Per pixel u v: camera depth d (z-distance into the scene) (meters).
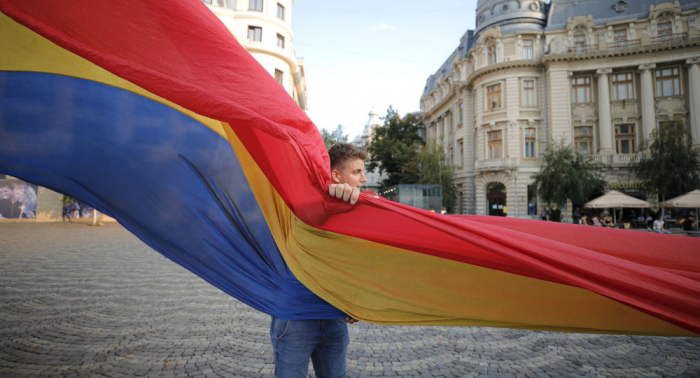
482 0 31.28
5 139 1.53
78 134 1.59
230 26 24.16
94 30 1.22
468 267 1.42
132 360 3.37
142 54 1.25
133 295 5.83
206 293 6.07
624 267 1.08
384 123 41.47
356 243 1.48
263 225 1.64
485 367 3.45
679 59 24.84
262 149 1.41
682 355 3.79
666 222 22.17
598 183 23.59
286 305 1.52
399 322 1.46
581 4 27.91
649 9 26.11
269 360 3.45
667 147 21.25
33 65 1.51
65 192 1.64
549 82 26.98
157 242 1.66
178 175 1.66
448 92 37.16
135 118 1.62
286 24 26.20
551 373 3.32
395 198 22.31
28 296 5.57
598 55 25.94
